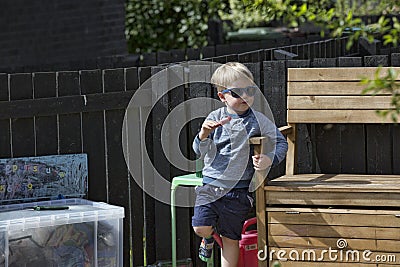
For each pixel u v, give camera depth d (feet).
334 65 32.48
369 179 29.78
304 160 32.76
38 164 28.94
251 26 63.57
